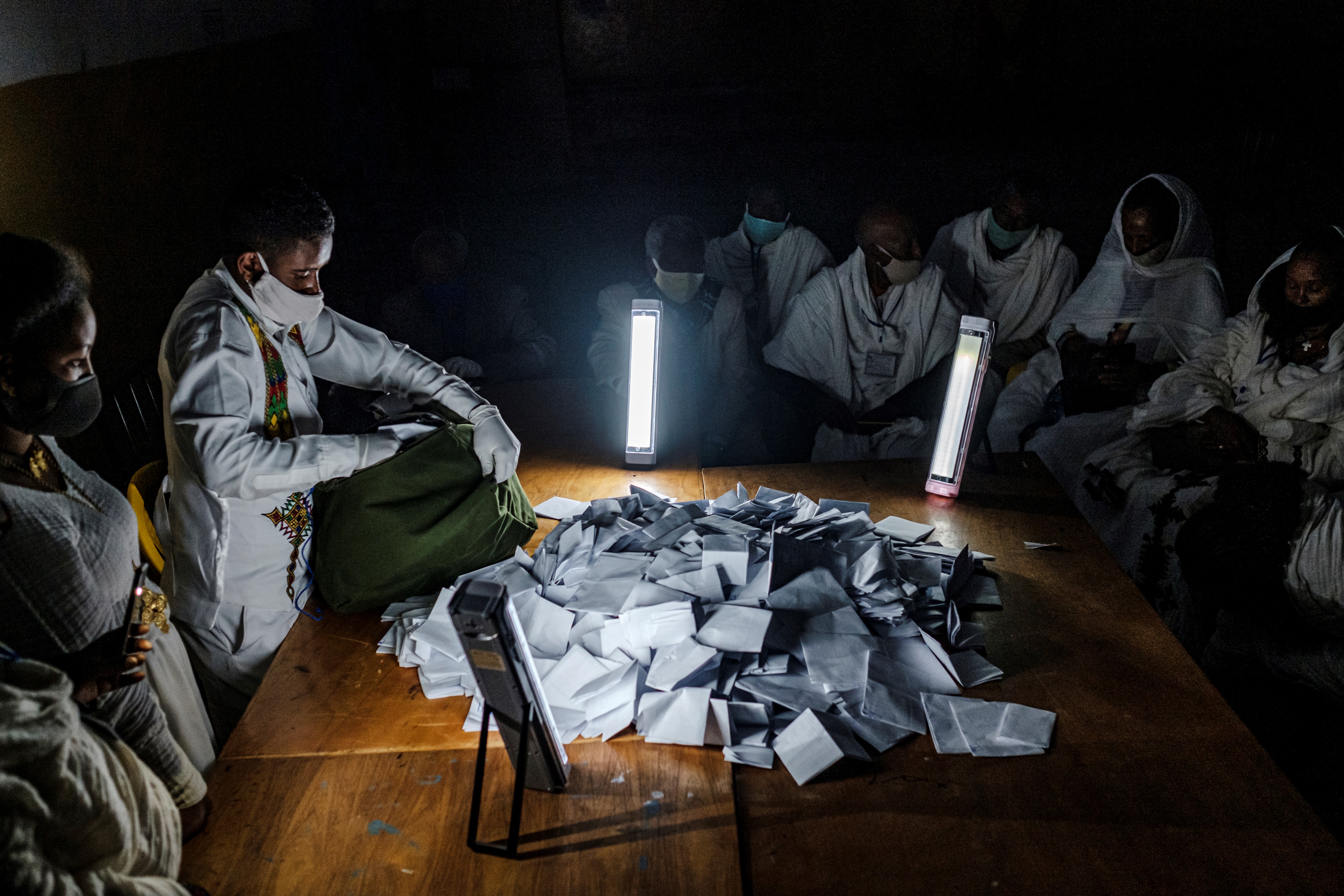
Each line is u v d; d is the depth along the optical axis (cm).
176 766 126
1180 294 303
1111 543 332
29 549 112
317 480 164
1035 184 306
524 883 120
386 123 388
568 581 179
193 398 153
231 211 155
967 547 187
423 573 178
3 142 319
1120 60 300
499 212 393
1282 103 289
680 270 271
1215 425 303
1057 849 123
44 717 79
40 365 109
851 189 337
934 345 336
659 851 124
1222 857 121
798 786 135
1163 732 145
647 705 148
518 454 189
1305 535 290
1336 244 267
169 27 385
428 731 148
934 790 134
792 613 165
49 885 73
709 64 350
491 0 363
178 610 173
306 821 131
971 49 311
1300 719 299
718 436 335
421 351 332
